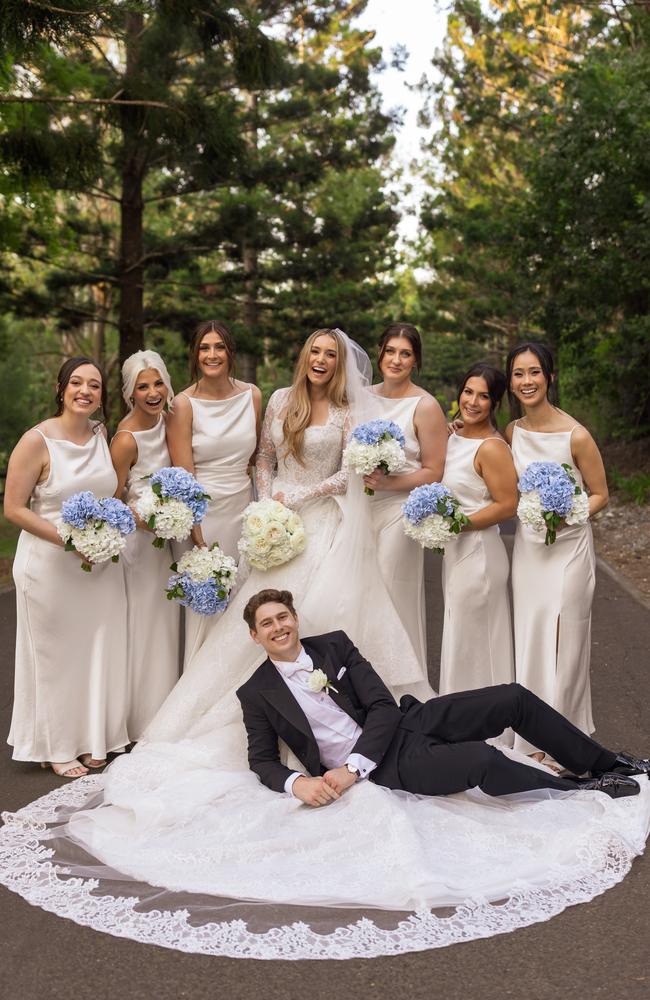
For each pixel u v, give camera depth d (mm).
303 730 4293
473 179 34094
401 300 43750
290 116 21562
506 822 4031
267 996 2953
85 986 3027
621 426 19250
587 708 5109
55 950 3242
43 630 4973
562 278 18906
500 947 3201
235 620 5109
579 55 24188
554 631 4969
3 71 10242
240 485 5465
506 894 3541
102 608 5113
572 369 20156
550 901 3480
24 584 4957
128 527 4797
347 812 3982
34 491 5016
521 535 5078
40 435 4961
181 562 5066
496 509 5059
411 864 3613
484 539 5141
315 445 5238
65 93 11406
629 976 3014
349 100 22406
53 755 5035
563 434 4949
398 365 5242
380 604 5109
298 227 22797
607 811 4066
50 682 5008
